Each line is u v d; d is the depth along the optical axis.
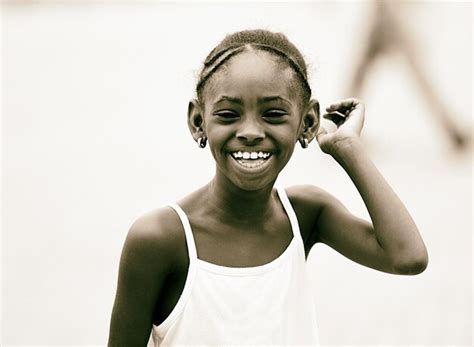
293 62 2.73
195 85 2.82
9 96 11.67
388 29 9.17
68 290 5.89
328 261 6.34
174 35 14.30
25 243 6.75
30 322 5.40
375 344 5.07
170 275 2.78
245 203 2.76
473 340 5.11
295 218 2.89
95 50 13.77
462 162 8.80
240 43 2.72
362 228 2.94
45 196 7.95
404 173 8.45
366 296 5.70
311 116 2.88
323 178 8.26
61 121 10.67
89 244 6.73
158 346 2.85
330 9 14.40
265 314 2.74
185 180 8.43
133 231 2.75
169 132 10.23
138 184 8.28
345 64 10.52
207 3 16.06
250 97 2.62
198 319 2.71
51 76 12.57
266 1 15.77
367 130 9.65
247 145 2.63
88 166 8.91
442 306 5.54
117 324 2.83
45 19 15.86
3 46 14.03
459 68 11.55
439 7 12.73
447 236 6.80
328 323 5.32
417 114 10.20
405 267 2.81
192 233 2.76
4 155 9.30
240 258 2.77
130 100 11.50
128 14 15.95
